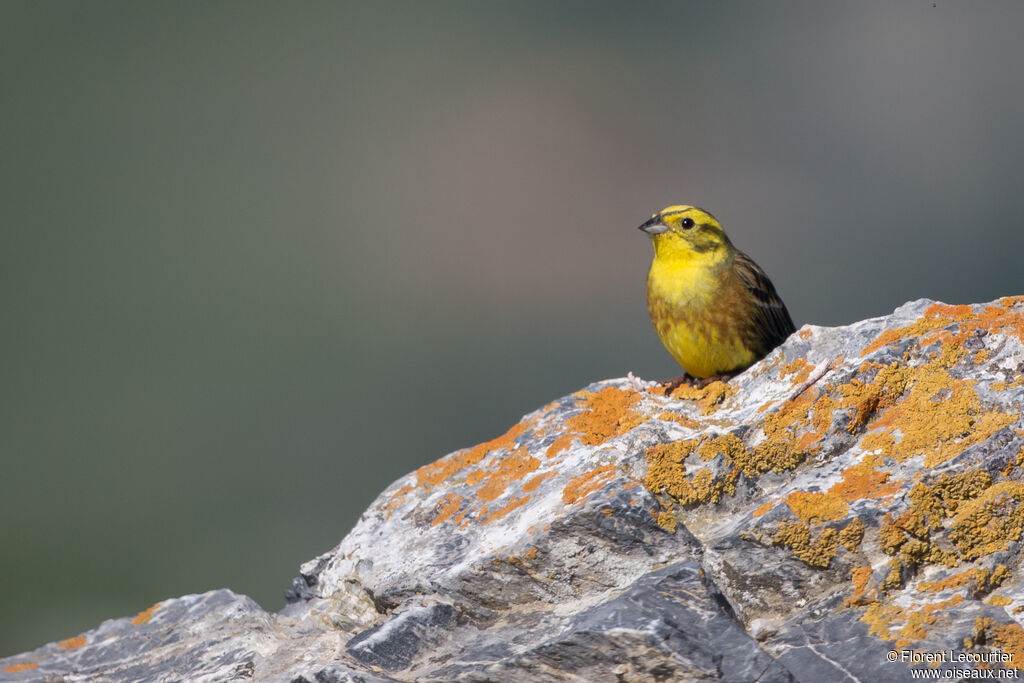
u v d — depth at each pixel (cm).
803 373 1064
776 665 830
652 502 934
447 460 1125
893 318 1070
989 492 898
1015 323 1016
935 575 887
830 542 898
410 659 939
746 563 910
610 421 1091
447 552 1012
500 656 898
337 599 1079
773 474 974
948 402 973
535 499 1015
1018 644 833
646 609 863
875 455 953
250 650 1023
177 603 1120
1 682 1034
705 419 1062
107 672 1041
